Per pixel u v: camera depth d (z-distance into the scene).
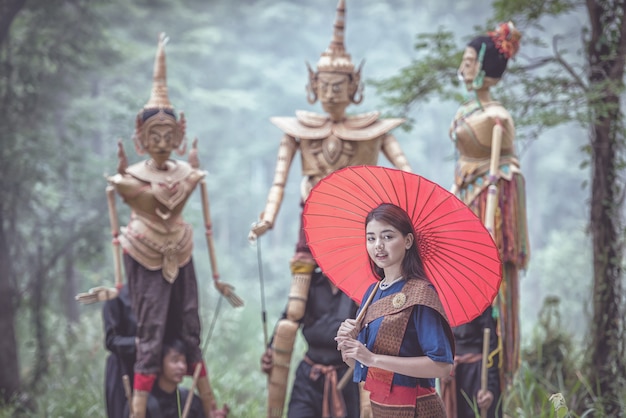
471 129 7.41
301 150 8.02
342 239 4.99
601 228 8.56
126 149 13.76
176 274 7.61
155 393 7.67
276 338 7.74
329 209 4.88
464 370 7.27
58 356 12.65
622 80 8.76
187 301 7.76
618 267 8.44
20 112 12.44
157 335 7.46
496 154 7.19
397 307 4.54
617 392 8.23
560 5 9.63
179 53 25.67
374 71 31.47
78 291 15.58
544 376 9.23
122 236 7.67
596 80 8.96
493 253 4.49
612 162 8.64
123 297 7.84
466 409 7.28
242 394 11.88
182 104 23.31
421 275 4.64
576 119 8.58
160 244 7.53
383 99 10.16
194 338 7.77
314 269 7.84
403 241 4.61
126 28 24.28
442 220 4.57
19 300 11.85
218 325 15.28
